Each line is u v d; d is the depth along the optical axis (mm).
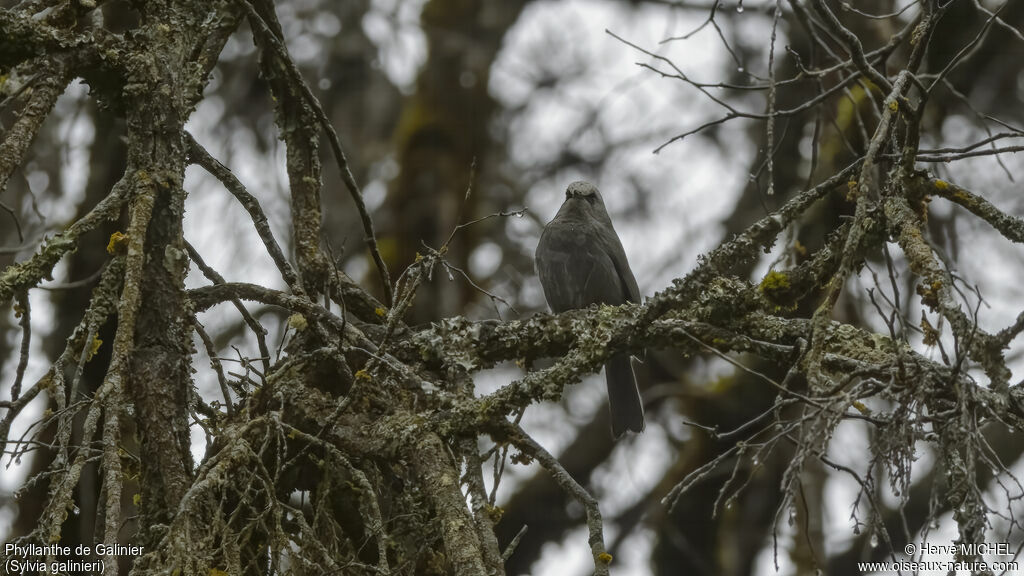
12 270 7418
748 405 16922
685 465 17281
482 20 20672
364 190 19484
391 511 8055
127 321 6680
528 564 17734
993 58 15898
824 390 6332
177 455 7277
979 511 5488
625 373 12602
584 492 7082
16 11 7762
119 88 7844
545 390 7641
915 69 7500
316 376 8508
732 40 17641
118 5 13500
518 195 19266
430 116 19641
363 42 19438
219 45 9047
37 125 7188
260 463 6941
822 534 14516
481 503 7191
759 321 8125
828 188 8180
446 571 8078
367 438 7695
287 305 8453
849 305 13898
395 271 18438
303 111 9633
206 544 6625
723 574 16484
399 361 7996
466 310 18391
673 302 8086
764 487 16906
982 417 6121
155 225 7602
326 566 6902
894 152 8281
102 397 6367
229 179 9000
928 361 6598
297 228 9695
